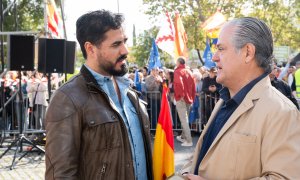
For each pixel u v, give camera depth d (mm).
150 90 9672
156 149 2369
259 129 1734
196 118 9430
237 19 1907
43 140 7836
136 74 10352
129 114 2193
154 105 9641
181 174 2133
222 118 1988
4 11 8977
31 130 8250
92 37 2041
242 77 1896
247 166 1748
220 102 2162
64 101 1956
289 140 1670
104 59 2055
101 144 1979
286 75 10641
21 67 6945
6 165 6926
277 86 6039
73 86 2010
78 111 1956
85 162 1992
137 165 2146
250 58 1850
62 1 10727
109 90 2119
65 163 1894
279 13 25453
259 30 1845
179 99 8094
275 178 1646
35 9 21547
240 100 1890
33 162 7145
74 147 1937
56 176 1883
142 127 2266
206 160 1902
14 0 9414
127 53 2094
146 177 2230
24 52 6930
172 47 10281
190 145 8227
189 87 8133
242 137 1754
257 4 24516
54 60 7316
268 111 1736
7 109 9852
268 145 1696
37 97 9312
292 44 28766
